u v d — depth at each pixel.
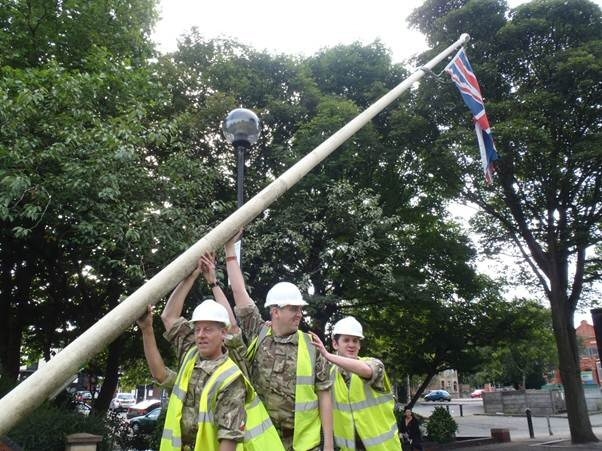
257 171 16.81
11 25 13.46
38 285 17.00
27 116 9.93
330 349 16.47
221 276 10.99
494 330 20.77
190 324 3.94
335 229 15.51
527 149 15.88
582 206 18.41
